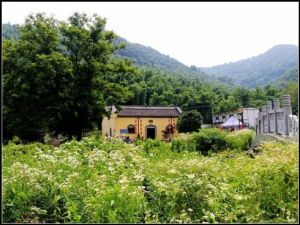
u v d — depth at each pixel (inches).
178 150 653.9
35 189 221.5
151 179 262.4
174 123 1795.0
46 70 872.9
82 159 328.5
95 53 1014.4
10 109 884.6
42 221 209.0
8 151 402.0
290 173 234.1
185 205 218.8
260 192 232.4
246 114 1975.9
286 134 485.1
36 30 959.6
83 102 937.5
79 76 965.8
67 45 995.3
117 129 1764.3
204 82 2984.7
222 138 721.6
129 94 1050.1
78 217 196.2
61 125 982.4
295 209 213.0
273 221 203.6
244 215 216.4
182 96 2477.9
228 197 233.0
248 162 330.0
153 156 468.4
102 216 198.5
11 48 909.8
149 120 1790.1
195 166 282.8
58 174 260.8
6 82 883.4
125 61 1053.8
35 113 891.4
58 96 901.2
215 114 2502.5
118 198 203.8
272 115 618.8
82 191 226.2
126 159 350.0
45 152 392.8
